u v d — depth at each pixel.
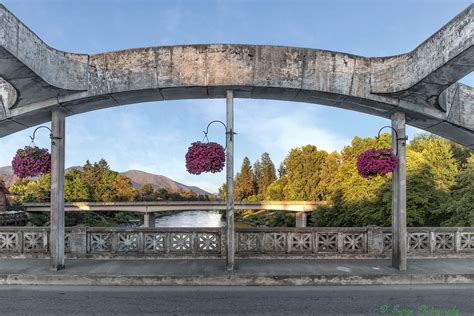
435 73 6.42
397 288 6.98
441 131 8.95
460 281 7.38
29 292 6.66
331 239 9.09
